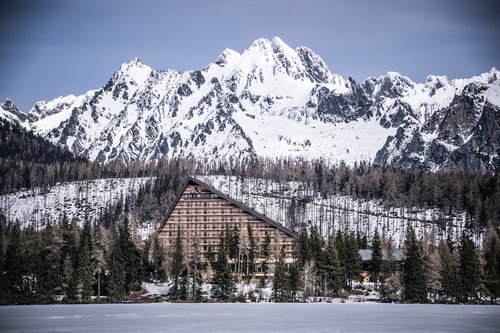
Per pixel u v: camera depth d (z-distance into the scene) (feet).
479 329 626.64
